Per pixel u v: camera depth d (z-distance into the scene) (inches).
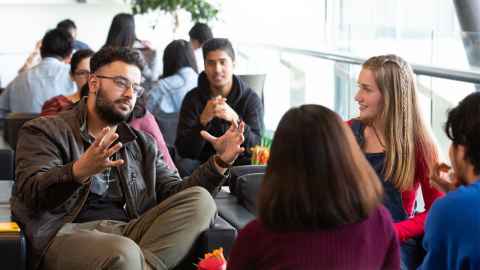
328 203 81.2
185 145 189.8
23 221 132.0
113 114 137.1
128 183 140.2
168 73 245.0
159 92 239.6
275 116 288.8
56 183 126.0
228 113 182.7
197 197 132.7
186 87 241.0
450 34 173.5
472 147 91.7
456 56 171.0
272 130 289.6
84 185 134.2
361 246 83.7
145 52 310.3
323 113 83.4
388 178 131.3
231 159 137.6
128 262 122.6
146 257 129.2
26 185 130.2
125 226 136.3
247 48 318.0
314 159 81.5
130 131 140.9
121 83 136.7
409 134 130.8
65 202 131.2
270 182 82.6
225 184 177.6
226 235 130.9
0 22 406.6
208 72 196.2
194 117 196.9
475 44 165.5
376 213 86.0
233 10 383.9
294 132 82.4
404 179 130.6
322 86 246.7
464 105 93.0
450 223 90.0
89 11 415.8
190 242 131.8
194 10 369.1
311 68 255.9
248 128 190.4
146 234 132.3
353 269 83.4
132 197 140.1
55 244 129.7
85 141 138.0
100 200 139.2
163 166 146.5
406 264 127.6
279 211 81.6
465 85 158.2
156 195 144.9
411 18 282.7
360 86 133.9
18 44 408.2
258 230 84.0
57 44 275.1
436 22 270.5
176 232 131.0
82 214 137.7
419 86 170.2
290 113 83.8
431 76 162.4
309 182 81.4
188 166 189.2
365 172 83.3
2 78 405.4
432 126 167.3
